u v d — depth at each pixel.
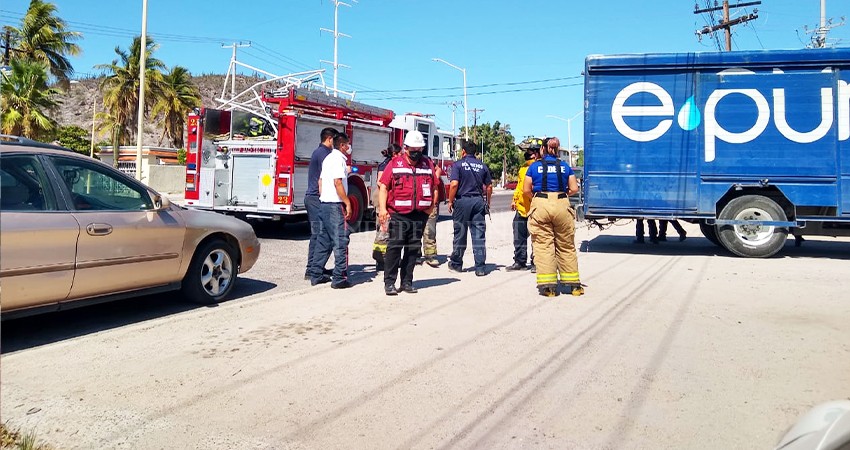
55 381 4.32
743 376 4.38
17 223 4.83
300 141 12.56
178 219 6.23
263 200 12.65
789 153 10.00
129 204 5.85
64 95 42.09
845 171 9.85
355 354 4.91
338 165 7.43
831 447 2.27
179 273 6.26
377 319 6.01
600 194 10.67
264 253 10.93
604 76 10.62
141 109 23.53
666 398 3.99
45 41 39.94
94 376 4.41
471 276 8.56
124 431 3.54
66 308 5.37
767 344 5.14
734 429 3.54
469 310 6.39
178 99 49.88
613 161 10.62
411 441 3.43
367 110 14.52
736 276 8.44
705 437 3.44
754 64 10.05
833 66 9.83
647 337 5.37
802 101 9.94
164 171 37.03
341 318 6.05
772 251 10.23
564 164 7.14
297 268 9.33
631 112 10.52
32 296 4.97
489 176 8.88
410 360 4.77
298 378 4.38
